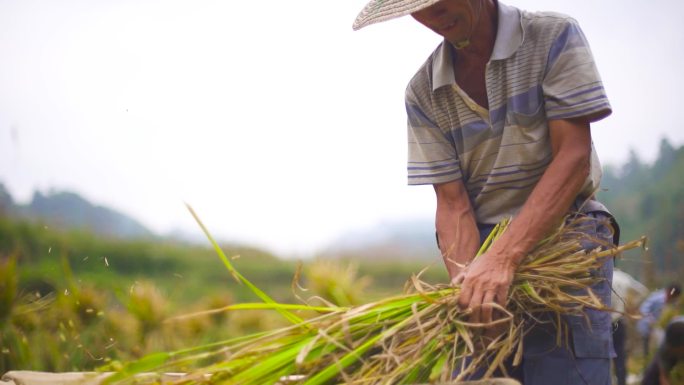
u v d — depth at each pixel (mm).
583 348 2727
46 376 2715
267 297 2268
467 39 2701
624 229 30703
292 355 2176
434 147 3002
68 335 4035
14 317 4062
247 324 4992
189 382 2146
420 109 3016
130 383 2109
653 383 4699
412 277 2529
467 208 2975
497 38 2715
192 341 4570
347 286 4266
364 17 2693
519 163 2812
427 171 3004
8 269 4105
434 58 2943
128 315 4250
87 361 3980
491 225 2961
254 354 2197
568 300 2562
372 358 2260
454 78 2863
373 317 2332
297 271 2328
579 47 2650
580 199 2832
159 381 2121
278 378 2150
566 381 2727
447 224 2969
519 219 2580
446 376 2229
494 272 2482
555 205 2580
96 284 4809
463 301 2424
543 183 2609
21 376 2707
